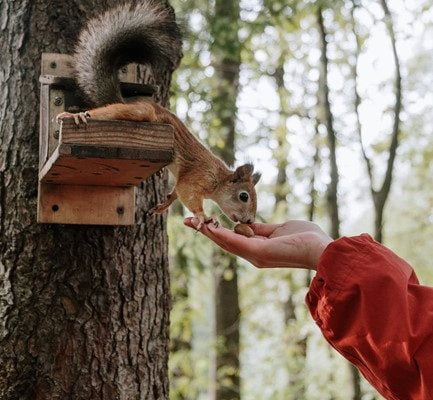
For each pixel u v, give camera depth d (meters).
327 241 2.21
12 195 3.40
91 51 3.25
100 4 3.65
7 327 3.32
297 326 11.12
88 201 3.39
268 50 11.28
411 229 16.05
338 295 1.76
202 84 9.95
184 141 3.65
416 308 1.73
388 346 1.68
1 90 3.51
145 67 3.81
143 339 3.60
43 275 3.36
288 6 9.01
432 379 1.64
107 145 2.71
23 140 3.44
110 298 3.48
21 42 3.53
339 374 10.53
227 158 10.33
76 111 3.31
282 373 11.56
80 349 3.37
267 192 12.44
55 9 3.56
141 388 3.56
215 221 3.57
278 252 2.21
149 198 3.76
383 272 1.74
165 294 3.80
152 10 3.27
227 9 8.73
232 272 10.68
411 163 13.22
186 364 10.49
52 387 3.30
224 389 10.74
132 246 3.62
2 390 3.28
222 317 10.85
